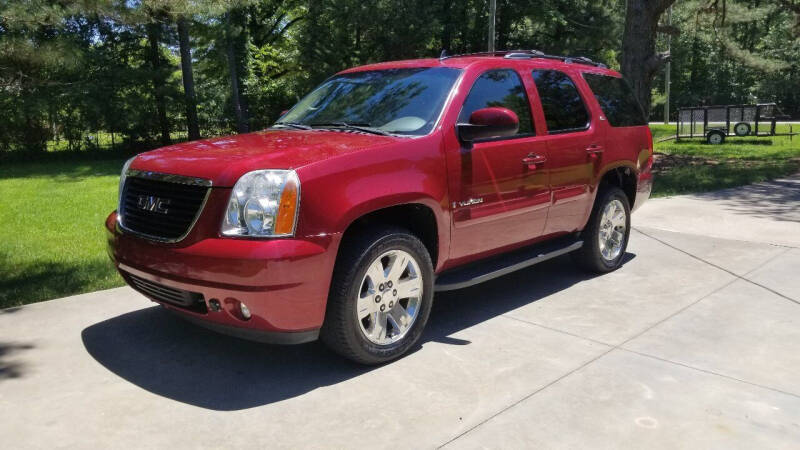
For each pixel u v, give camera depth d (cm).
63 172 1731
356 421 317
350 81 498
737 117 2159
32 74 1187
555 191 495
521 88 484
